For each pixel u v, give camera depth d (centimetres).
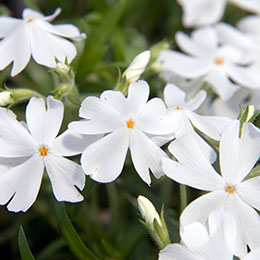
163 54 30
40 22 27
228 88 29
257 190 25
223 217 25
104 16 32
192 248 24
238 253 25
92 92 30
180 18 34
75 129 25
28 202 25
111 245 28
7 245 31
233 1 32
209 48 30
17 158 26
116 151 25
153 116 26
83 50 30
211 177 25
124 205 30
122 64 29
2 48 27
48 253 29
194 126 26
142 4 34
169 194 30
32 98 26
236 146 25
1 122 26
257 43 31
